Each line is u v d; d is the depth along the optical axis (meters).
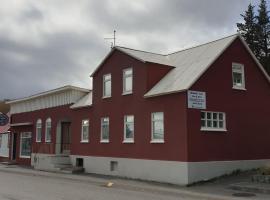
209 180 22.47
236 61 25.55
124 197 16.12
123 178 25.80
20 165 39.12
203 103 23.00
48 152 35.78
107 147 28.50
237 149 24.36
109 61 29.16
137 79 26.14
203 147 22.58
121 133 27.20
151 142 24.38
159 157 23.66
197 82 22.94
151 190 19.52
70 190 18.20
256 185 19.22
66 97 34.50
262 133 26.16
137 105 25.92
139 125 25.58
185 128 22.06
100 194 16.97
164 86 24.36
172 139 22.86
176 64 26.77
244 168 24.52
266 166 22.08
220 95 24.09
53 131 35.94
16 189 18.12
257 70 26.75
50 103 36.88
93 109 30.53
